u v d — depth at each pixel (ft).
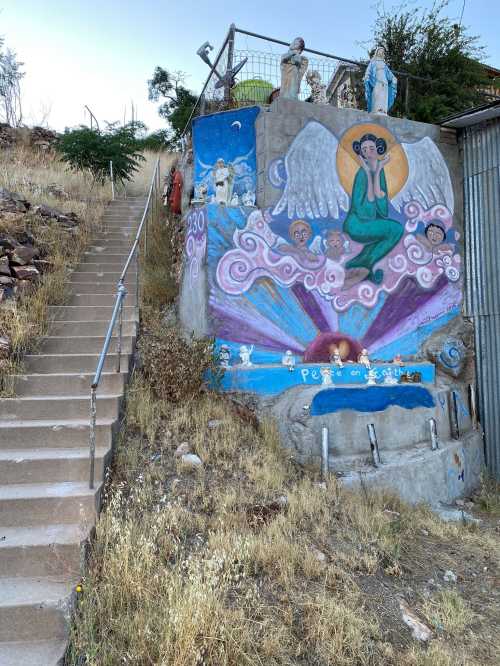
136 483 17.11
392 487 22.97
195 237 27.84
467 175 31.76
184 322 28.73
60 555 13.07
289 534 16.20
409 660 12.57
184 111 80.12
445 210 31.37
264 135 27.14
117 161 48.93
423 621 14.35
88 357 22.76
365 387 24.93
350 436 23.97
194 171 29.68
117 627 11.60
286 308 26.89
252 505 17.51
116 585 12.42
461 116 30.09
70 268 31.04
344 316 28.09
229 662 11.22
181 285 30.32
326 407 23.72
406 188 30.22
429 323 30.30
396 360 28.32
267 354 26.27
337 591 14.40
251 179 27.99
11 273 26.94
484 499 25.82
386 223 29.48
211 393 23.76
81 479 16.19
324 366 26.43
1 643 11.35
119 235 37.14
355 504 19.56
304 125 27.86
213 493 17.52
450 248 31.35
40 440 17.62
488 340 30.32
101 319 27.50
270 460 20.65
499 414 29.53
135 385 22.22
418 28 52.01
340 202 28.43
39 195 38.40
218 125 29.09
